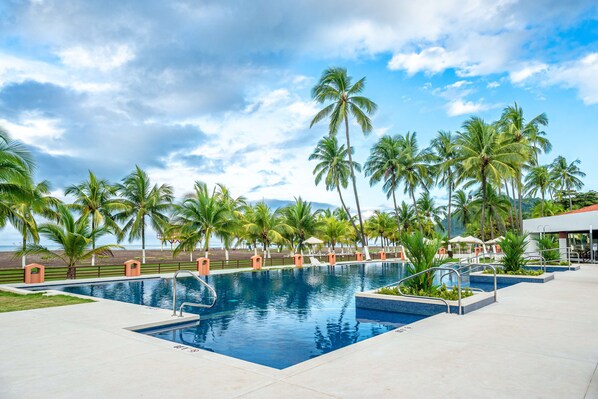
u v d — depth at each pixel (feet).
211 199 88.33
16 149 50.01
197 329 26.61
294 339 24.00
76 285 55.16
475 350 16.70
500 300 31.19
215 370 14.42
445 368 14.26
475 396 11.59
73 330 22.12
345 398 11.44
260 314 32.68
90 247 65.41
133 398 11.71
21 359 16.12
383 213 174.81
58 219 76.48
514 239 53.21
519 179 117.08
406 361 15.15
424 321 23.02
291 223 119.14
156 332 25.07
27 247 57.62
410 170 129.29
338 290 50.11
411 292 32.78
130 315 27.32
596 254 84.99
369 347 17.26
